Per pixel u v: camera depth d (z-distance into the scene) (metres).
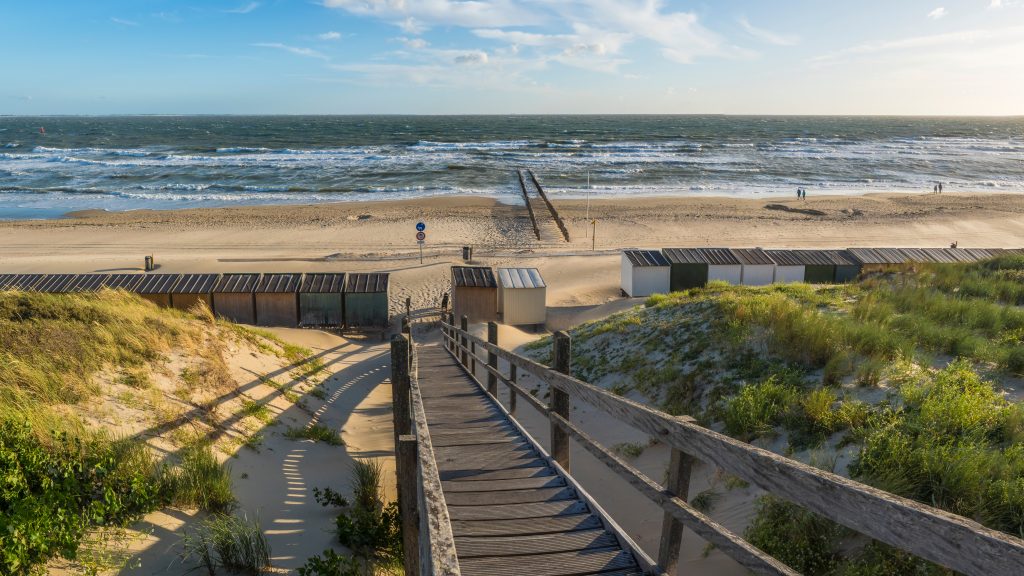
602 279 30.89
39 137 142.75
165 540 5.14
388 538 6.14
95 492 5.23
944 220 44.38
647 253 27.77
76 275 22.70
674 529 3.01
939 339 8.20
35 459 4.90
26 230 39.25
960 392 6.20
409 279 29.83
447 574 1.94
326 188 59.00
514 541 3.85
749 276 26.56
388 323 23.28
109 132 166.75
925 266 15.63
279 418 9.86
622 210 48.06
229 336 12.88
